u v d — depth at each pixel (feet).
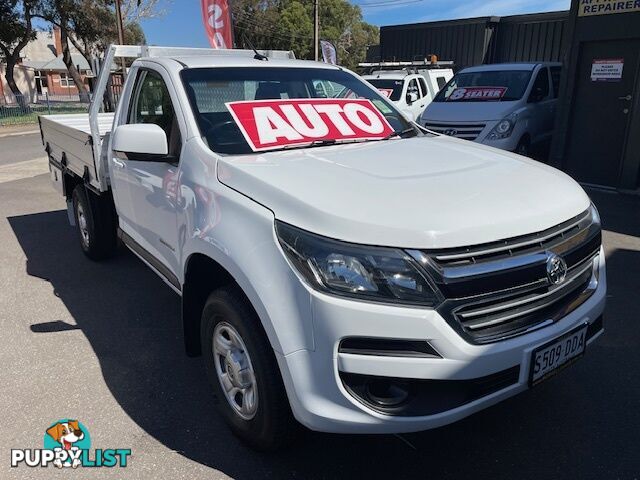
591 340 8.92
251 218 8.02
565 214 8.19
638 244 19.44
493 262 7.22
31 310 14.83
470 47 54.95
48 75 175.63
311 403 7.30
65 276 17.35
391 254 6.92
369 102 12.72
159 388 11.02
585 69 28.17
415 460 8.86
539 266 7.56
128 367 11.83
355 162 9.25
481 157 9.93
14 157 47.29
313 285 7.09
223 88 11.32
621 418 9.82
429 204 7.44
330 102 11.97
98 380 11.32
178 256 10.32
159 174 10.94
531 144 30.12
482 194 7.91
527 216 7.64
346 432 7.27
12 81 108.58
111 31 106.63
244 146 10.04
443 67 51.26
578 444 9.17
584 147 28.99
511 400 10.36
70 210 19.40
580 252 8.34
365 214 7.20
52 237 21.80
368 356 6.96
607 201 25.66
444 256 6.93
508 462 8.79
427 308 6.86
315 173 8.54
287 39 157.69
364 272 6.94
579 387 10.76
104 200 17.06
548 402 10.30
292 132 10.59
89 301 15.39
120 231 14.51
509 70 31.55
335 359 7.06
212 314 9.00
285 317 7.31
